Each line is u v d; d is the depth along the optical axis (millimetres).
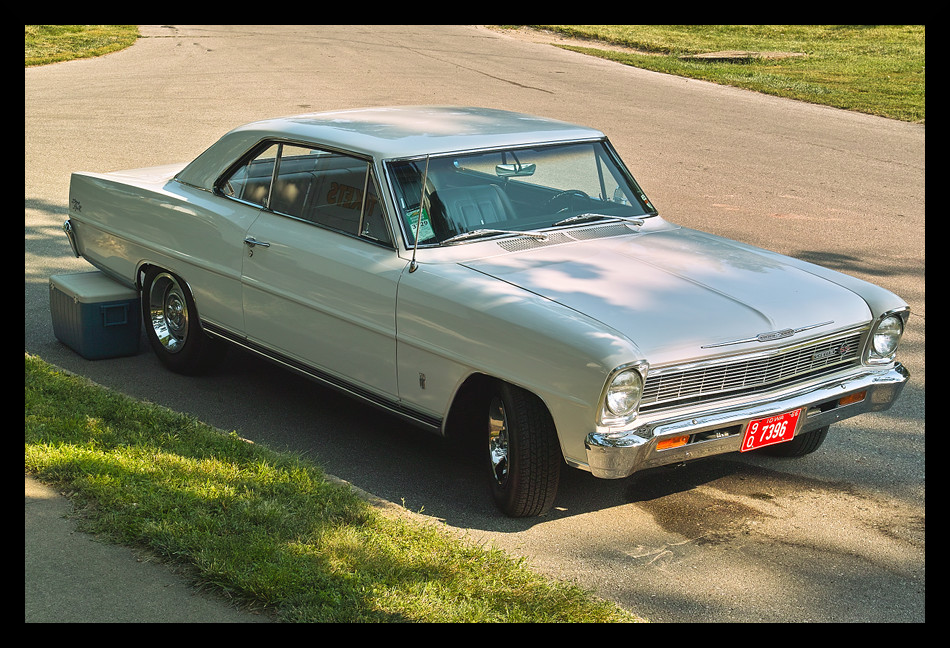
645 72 26656
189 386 6246
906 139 17594
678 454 4258
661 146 16203
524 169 5426
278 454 4852
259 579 3586
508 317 4355
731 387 4418
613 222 5566
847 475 5168
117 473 4438
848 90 23391
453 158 5219
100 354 6633
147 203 6379
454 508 4695
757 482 5070
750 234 10820
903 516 4703
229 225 5797
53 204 11141
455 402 4688
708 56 29641
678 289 4672
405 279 4812
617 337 4125
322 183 5410
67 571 3684
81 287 6656
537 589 3773
